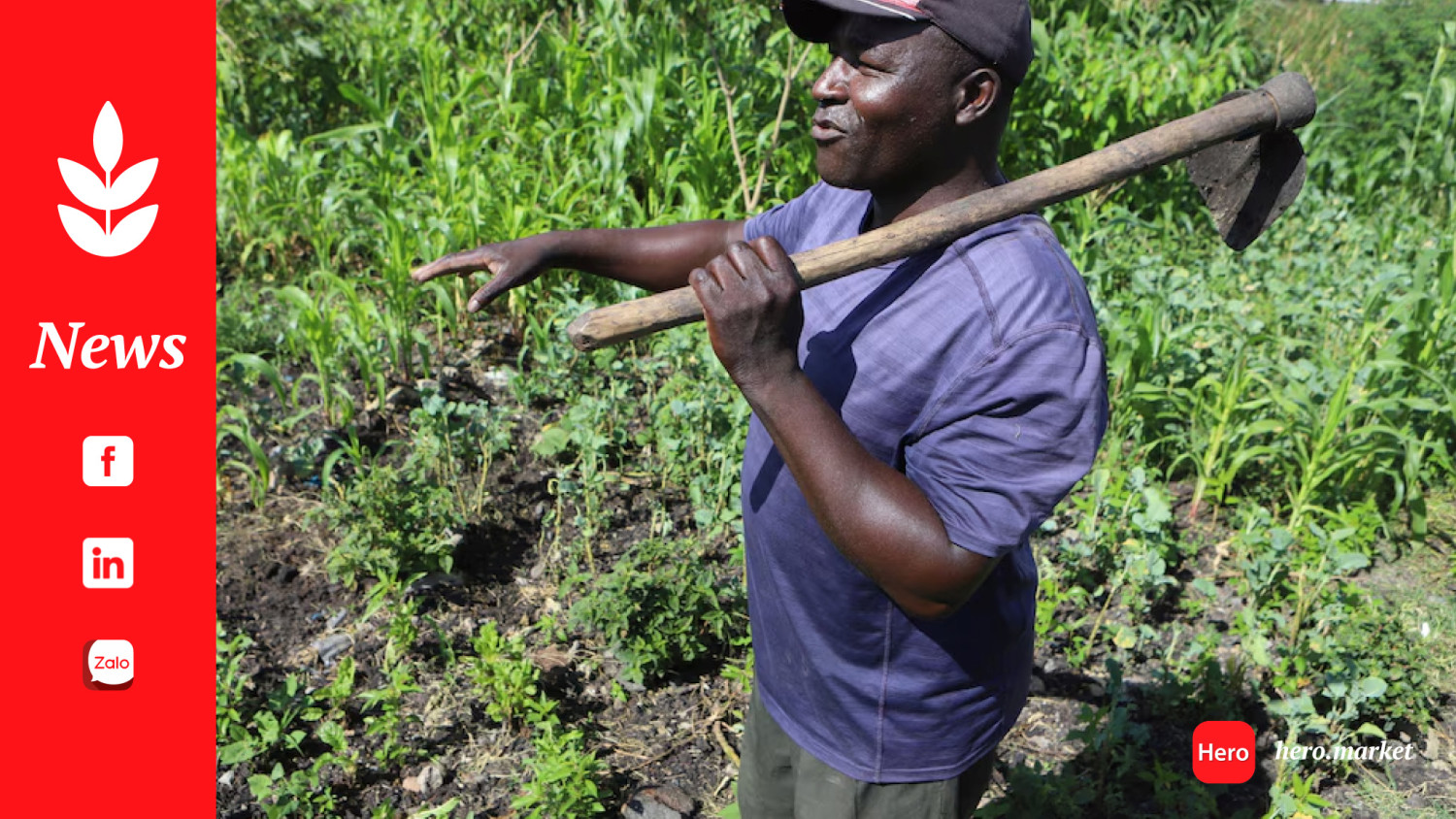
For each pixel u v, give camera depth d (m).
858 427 1.60
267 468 3.90
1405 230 6.70
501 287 2.03
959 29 1.45
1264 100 1.68
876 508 1.48
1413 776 3.09
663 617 3.25
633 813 2.86
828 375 1.61
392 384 4.65
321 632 3.43
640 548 3.47
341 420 4.41
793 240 1.94
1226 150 1.78
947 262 1.55
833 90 1.54
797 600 1.76
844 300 1.63
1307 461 4.05
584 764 2.73
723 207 5.69
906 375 1.55
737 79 6.50
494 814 2.85
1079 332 1.51
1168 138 1.62
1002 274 1.51
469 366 4.85
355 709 3.13
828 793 1.88
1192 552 3.94
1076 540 3.90
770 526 1.74
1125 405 4.42
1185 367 4.58
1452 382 4.54
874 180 1.57
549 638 3.41
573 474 4.15
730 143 6.01
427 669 3.30
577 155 5.91
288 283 5.52
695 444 4.20
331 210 5.42
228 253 5.67
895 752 1.81
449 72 6.85
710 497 3.97
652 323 1.56
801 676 1.83
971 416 1.52
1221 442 4.25
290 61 7.04
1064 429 1.49
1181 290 5.21
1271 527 4.07
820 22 1.59
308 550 3.74
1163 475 4.48
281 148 5.82
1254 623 3.38
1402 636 3.33
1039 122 6.87
